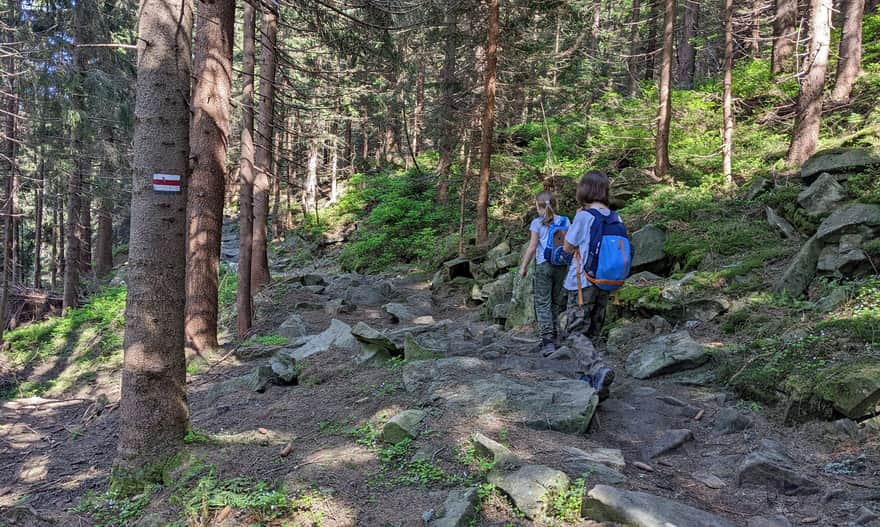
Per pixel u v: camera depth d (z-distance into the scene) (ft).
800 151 31.01
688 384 16.67
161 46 14.52
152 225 14.58
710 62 76.07
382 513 10.32
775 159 35.50
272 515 10.80
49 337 50.39
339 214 89.92
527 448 12.00
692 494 10.53
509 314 26.94
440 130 55.93
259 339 31.07
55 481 17.69
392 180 76.28
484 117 43.01
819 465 11.36
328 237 82.38
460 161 56.54
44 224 100.53
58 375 42.70
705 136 43.50
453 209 62.59
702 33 61.93
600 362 14.56
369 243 61.77
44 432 25.59
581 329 15.11
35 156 59.88
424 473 11.54
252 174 35.12
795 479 10.50
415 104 91.50
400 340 21.53
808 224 23.20
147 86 14.51
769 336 17.56
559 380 15.30
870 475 10.62
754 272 21.85
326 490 11.35
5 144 57.82
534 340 22.21
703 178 35.37
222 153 31.22
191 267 30.27
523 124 61.21
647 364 17.85
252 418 18.20
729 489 10.73
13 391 40.60
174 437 14.85
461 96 53.31
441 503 10.33
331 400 18.08
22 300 67.15
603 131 48.93
